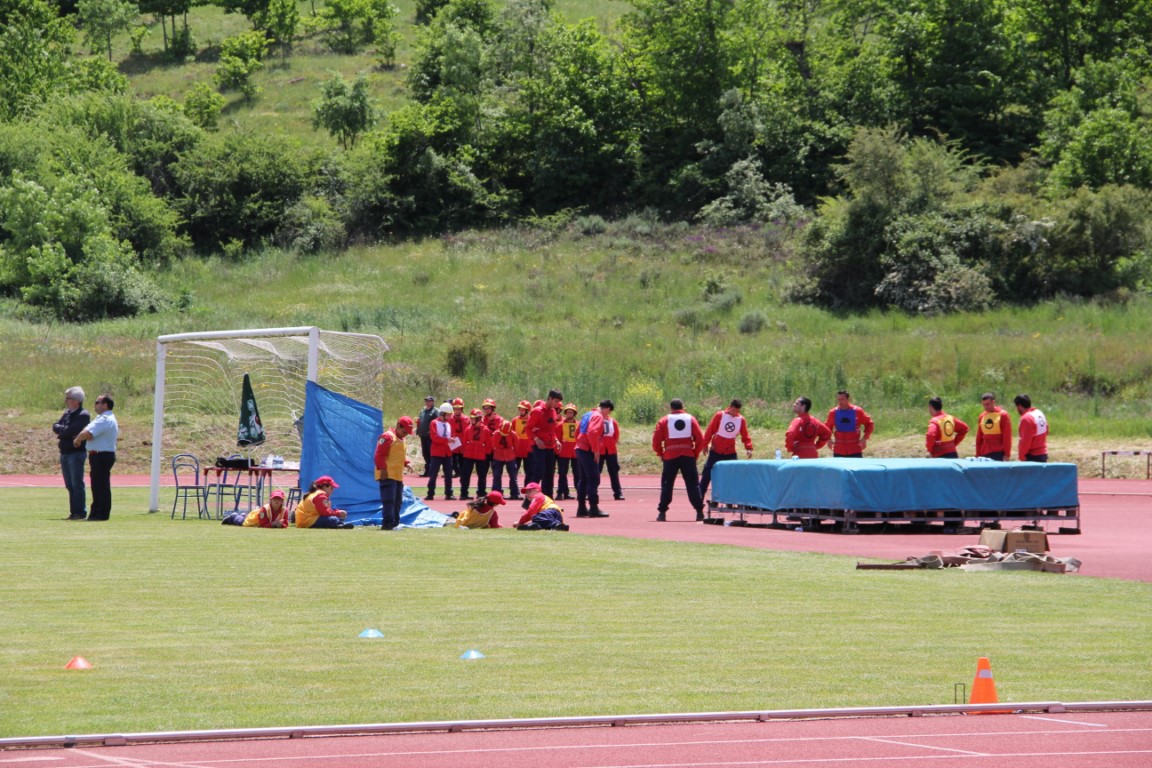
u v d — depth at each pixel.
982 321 86.56
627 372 75.81
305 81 153.38
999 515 32.72
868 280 93.50
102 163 112.44
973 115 127.25
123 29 164.88
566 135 127.81
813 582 21.97
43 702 12.51
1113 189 94.31
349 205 117.81
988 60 128.75
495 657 14.94
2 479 54.59
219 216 115.69
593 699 12.83
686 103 133.50
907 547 28.88
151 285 97.00
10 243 98.06
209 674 13.88
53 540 28.48
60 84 138.38
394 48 161.62
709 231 113.06
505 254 108.88
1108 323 84.69
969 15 129.38
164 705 12.42
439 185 122.62
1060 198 99.38
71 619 17.41
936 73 129.12
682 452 36.41
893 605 19.23
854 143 97.62
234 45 154.75
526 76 136.50
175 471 36.06
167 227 110.56
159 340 38.25
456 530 32.44
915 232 92.62
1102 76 119.94
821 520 34.72
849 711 12.27
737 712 12.15
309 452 34.34
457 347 76.19
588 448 38.25
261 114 142.88
